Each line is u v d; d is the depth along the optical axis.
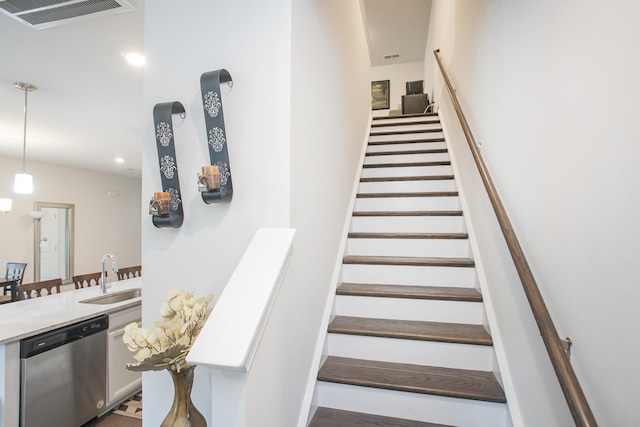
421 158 3.31
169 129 1.30
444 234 2.26
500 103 1.55
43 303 2.58
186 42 1.36
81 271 6.71
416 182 2.92
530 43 1.19
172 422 0.96
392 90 6.85
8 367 1.82
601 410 0.76
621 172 0.69
